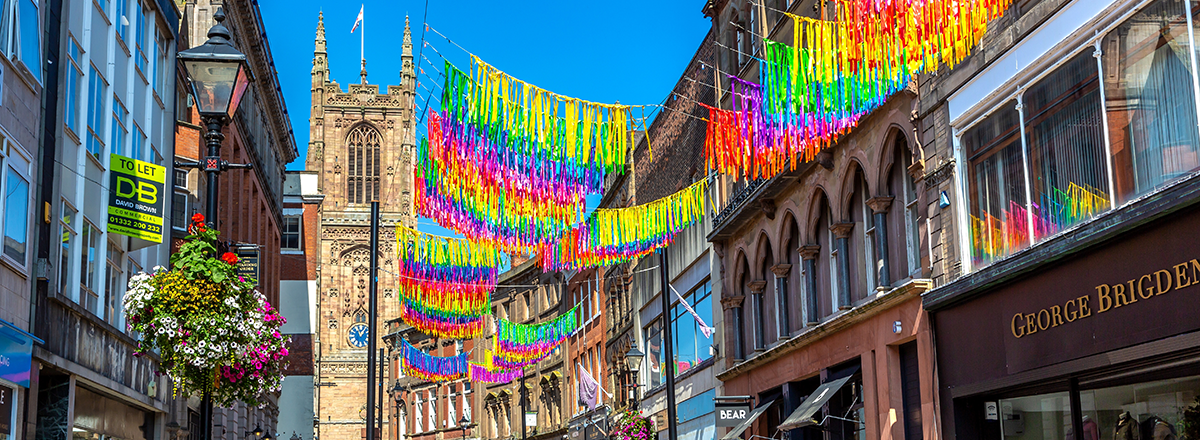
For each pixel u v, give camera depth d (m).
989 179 16.58
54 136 18.55
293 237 80.44
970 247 17.11
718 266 31.39
